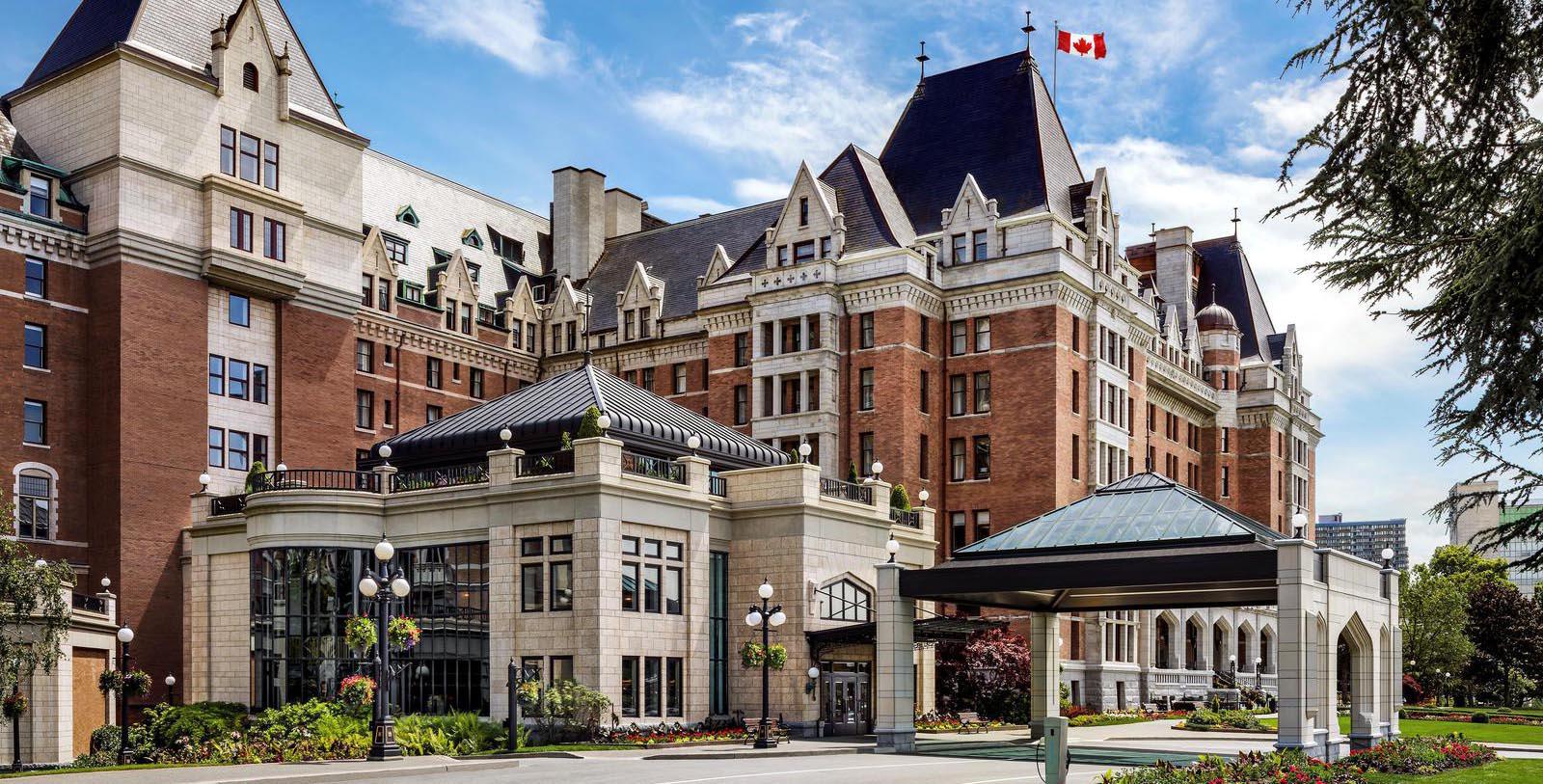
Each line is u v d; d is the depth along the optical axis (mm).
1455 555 128250
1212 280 111312
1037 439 70875
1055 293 71375
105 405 58469
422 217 85750
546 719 42688
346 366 68562
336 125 69250
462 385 81500
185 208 61344
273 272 63875
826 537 51312
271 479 52125
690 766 35031
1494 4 16594
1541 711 89062
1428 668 102000
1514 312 16797
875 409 72062
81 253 59500
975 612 71000
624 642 44812
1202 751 43281
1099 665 73062
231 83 64188
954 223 75500
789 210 76688
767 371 74812
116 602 55750
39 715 42312
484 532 47219
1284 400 105250
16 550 42031
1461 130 17453
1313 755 35906
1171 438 97000
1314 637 36781
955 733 52656
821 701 49969
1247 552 36469
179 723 44188
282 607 49469
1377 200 18297
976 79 81500
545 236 96625
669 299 85688
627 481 45562
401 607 48844
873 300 72812
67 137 61375
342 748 37250
